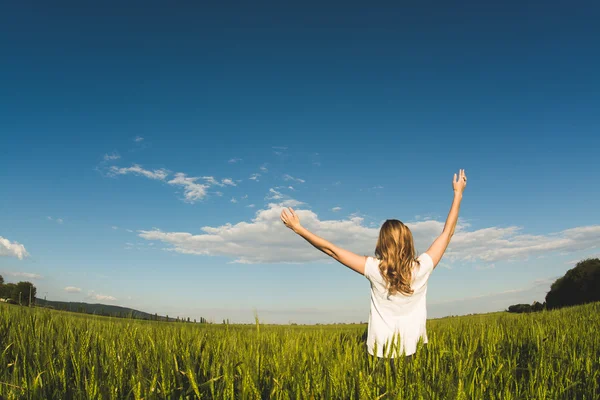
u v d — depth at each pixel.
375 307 3.85
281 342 4.53
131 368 3.20
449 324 7.50
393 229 3.76
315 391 2.91
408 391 2.96
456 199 4.10
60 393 2.84
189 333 4.83
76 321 5.21
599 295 38.44
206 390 2.93
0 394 2.72
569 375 4.29
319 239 3.84
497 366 4.20
